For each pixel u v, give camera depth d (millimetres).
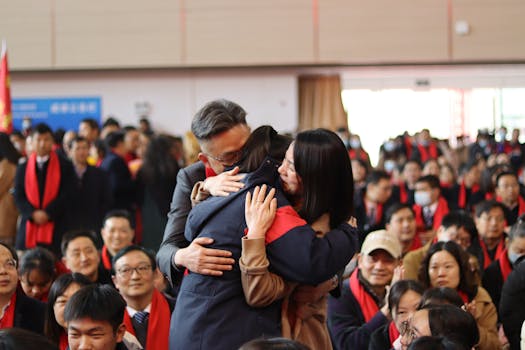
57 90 16219
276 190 2998
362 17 15883
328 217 2977
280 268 2848
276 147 3125
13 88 16234
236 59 15953
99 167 8445
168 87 16188
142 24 16016
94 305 3660
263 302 2867
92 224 8180
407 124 18406
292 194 3055
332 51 15906
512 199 8258
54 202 7867
